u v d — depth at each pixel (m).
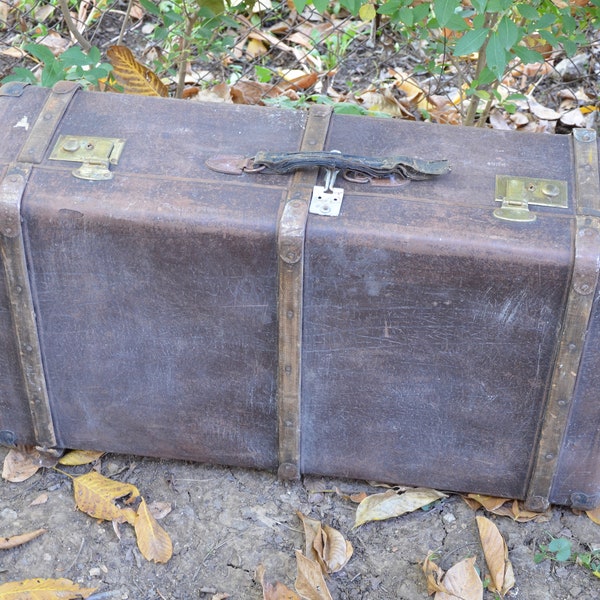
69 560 1.85
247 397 1.83
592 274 1.54
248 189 1.67
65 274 1.70
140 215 1.62
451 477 1.90
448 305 1.63
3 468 2.00
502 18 1.96
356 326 1.69
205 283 1.68
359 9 2.24
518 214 1.62
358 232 1.58
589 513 1.93
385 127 1.85
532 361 1.68
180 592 1.80
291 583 1.81
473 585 1.76
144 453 1.98
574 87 2.98
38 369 1.83
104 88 2.57
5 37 3.10
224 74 3.00
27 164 1.71
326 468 1.93
